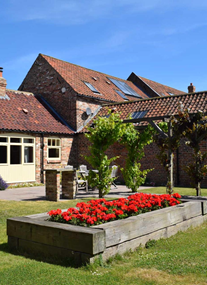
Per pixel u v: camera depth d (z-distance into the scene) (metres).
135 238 5.04
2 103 17.48
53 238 4.60
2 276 3.90
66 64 23.06
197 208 7.05
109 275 3.96
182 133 9.76
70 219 5.01
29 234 4.90
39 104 20.17
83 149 19.45
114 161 18.16
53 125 18.69
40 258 4.62
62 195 11.20
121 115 18.44
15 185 16.02
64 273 3.99
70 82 20.39
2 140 15.68
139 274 4.00
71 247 4.39
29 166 16.92
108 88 23.67
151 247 5.16
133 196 6.96
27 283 3.69
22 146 16.58
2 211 8.02
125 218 5.43
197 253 4.82
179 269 4.12
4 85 18.20
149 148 16.95
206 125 9.37
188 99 16.78
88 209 5.41
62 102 20.33
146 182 16.77
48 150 18.16
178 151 15.88
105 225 4.68
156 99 18.52
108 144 11.71
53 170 10.38
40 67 21.75
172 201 6.86
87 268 4.13
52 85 20.94
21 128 16.30
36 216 5.54
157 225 5.57
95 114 20.75
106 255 4.45
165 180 16.39
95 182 11.38
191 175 9.47
